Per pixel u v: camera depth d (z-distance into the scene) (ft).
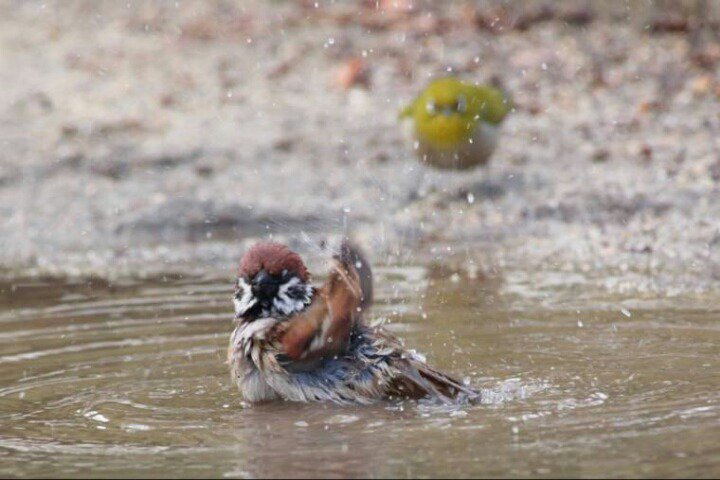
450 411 27.04
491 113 53.42
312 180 56.65
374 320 36.19
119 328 36.29
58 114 67.92
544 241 47.55
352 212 52.29
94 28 86.12
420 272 43.42
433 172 56.65
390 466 23.11
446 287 40.86
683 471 22.27
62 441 25.46
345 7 87.35
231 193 55.26
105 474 23.11
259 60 77.51
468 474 22.49
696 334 33.71
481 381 29.68
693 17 78.89
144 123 66.13
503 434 24.99
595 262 44.01
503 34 79.56
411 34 80.23
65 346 34.22
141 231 51.31
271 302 28.35
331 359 28.25
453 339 33.96
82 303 39.88
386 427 25.90
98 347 34.06
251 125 65.72
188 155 60.90
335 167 58.59
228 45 80.84
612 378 29.58
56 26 86.84
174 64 77.15
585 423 25.58
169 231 51.34
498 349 32.76
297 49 79.10
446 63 74.23
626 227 48.26
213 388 29.94
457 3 85.81
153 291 41.60
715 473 22.12
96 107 69.15
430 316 36.88
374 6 86.99
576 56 74.74
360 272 28.14
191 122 66.33
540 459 23.18
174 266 45.78
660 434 24.58
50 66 77.56
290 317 28.14
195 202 54.03
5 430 26.37
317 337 27.66
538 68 73.00
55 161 60.23
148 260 46.93
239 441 25.22
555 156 58.95
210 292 41.22
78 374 31.30
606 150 58.85
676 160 56.39
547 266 43.78
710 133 60.39
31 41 83.46
